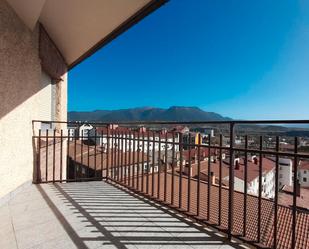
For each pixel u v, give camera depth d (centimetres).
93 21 442
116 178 452
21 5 330
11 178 347
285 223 332
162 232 246
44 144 516
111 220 275
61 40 559
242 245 222
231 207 233
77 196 365
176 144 307
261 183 213
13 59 347
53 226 259
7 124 331
